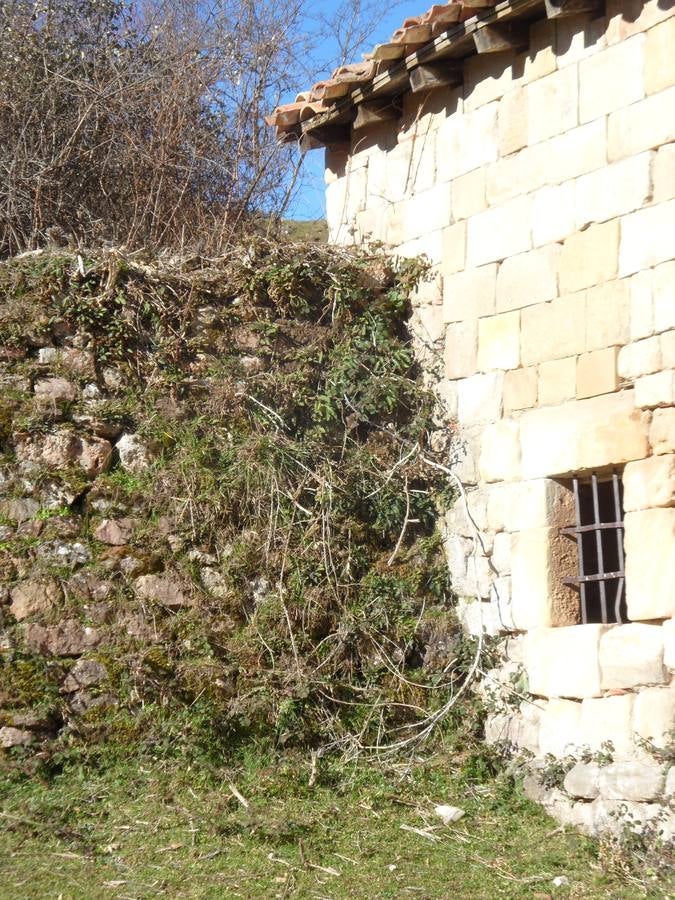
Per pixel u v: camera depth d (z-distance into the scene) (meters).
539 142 6.18
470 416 6.53
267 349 6.65
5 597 5.52
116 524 5.91
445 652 6.39
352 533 6.46
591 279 5.76
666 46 5.44
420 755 5.96
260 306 6.78
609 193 5.70
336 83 7.07
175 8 10.42
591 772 5.29
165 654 5.71
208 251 7.16
